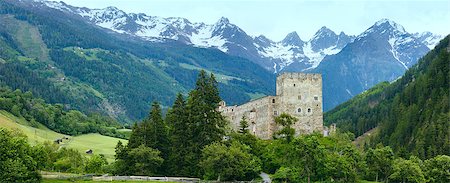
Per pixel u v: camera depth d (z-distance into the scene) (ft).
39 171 646.74
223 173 637.71
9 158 566.36
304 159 652.89
